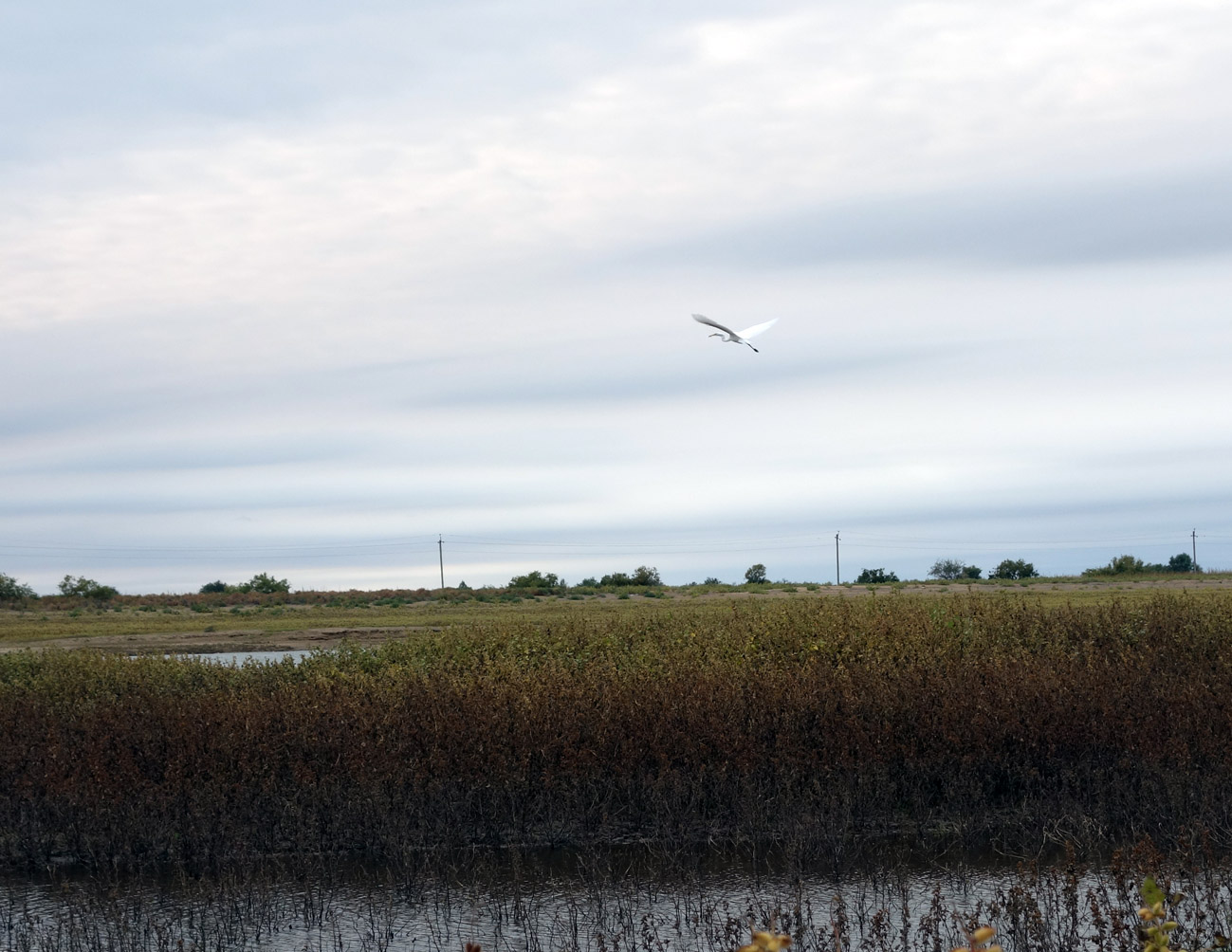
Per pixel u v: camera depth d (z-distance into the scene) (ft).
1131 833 37.73
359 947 30.45
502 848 39.09
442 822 38.96
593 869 34.58
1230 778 38.19
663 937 30.40
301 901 34.04
